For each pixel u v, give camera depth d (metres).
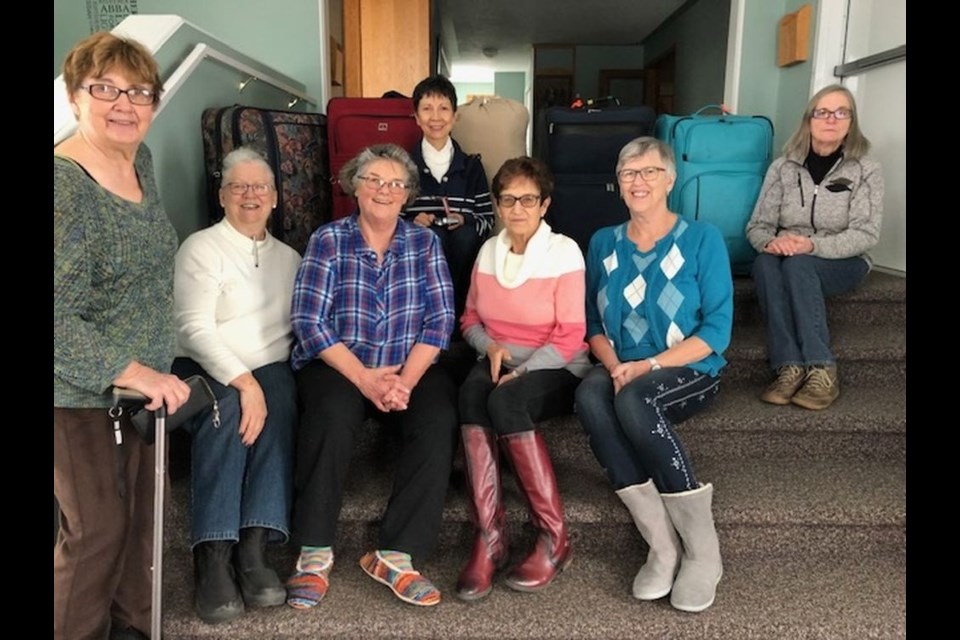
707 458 2.02
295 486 1.69
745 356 2.25
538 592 1.61
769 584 1.64
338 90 3.83
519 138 2.91
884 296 2.43
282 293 1.88
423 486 1.63
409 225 1.91
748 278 2.77
